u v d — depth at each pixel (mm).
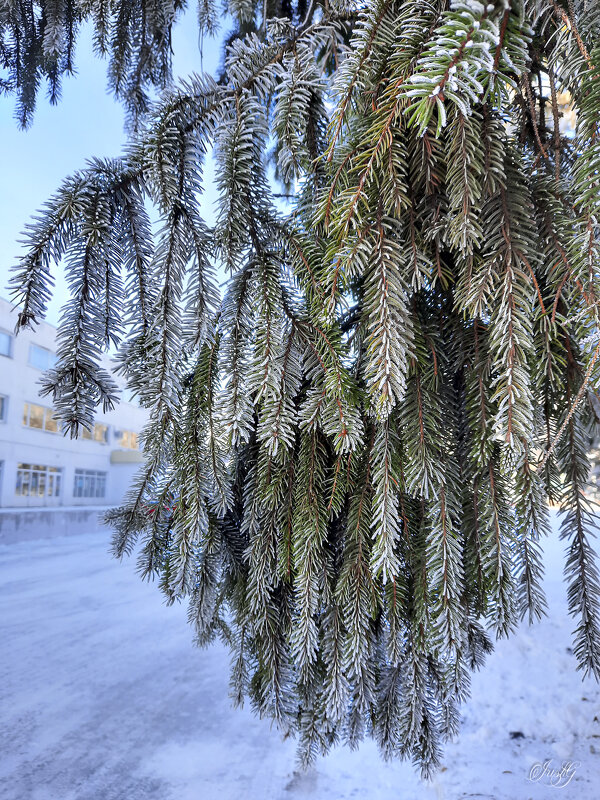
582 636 1864
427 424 1660
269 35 1677
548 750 4758
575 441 1791
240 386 1726
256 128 1567
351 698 2299
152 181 1470
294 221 1758
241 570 2445
